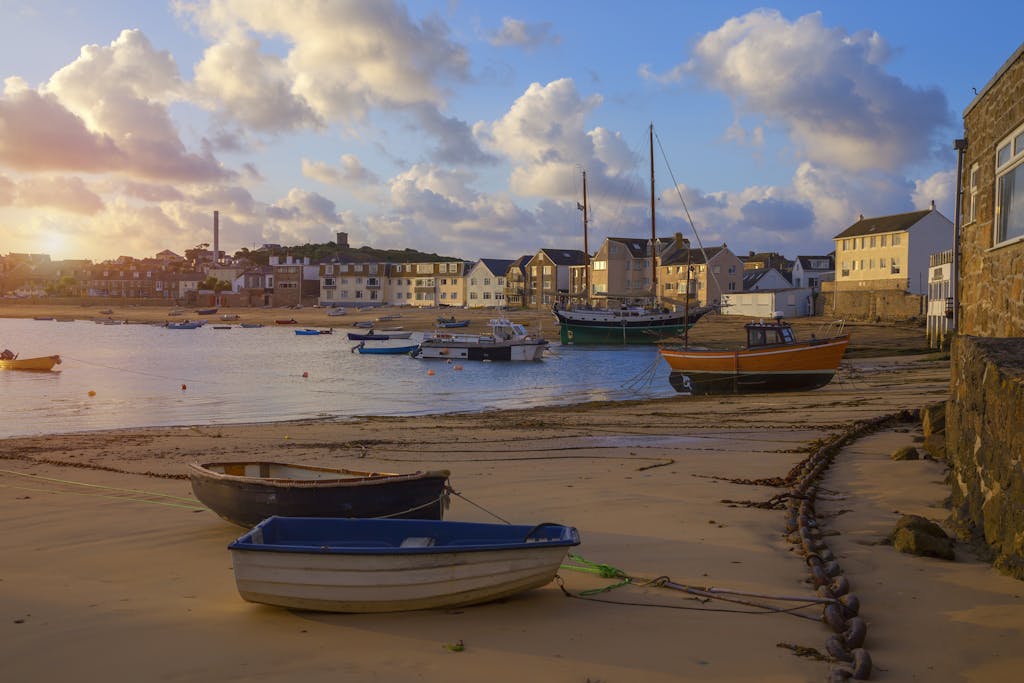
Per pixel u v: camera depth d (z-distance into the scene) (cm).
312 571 639
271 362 5888
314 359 6216
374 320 11400
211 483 956
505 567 659
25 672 559
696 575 751
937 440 1330
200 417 2948
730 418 2278
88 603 711
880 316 7481
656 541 877
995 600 648
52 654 591
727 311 9612
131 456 1741
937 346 5000
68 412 3103
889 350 5188
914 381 3284
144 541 948
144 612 682
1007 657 546
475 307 13800
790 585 716
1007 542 712
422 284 14712
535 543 661
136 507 1145
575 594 704
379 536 746
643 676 533
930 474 1183
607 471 1370
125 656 584
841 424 1997
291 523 733
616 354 6731
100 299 17538
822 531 890
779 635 602
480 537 745
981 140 1305
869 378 3500
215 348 7400
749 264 11988
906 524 816
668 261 10562
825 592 664
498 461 1556
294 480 898
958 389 943
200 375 4825
